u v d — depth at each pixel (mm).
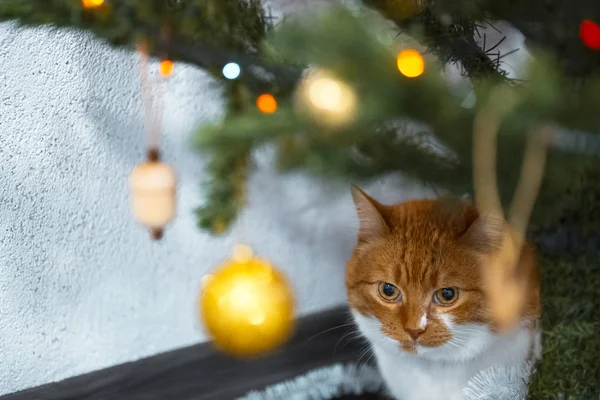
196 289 889
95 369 841
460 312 660
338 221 955
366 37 483
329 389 801
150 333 870
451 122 497
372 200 701
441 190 593
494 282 625
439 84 491
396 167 563
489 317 658
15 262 772
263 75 617
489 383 657
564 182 550
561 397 633
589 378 632
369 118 501
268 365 855
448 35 557
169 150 831
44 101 759
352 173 546
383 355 714
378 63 483
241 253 728
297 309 937
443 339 662
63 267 802
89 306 826
